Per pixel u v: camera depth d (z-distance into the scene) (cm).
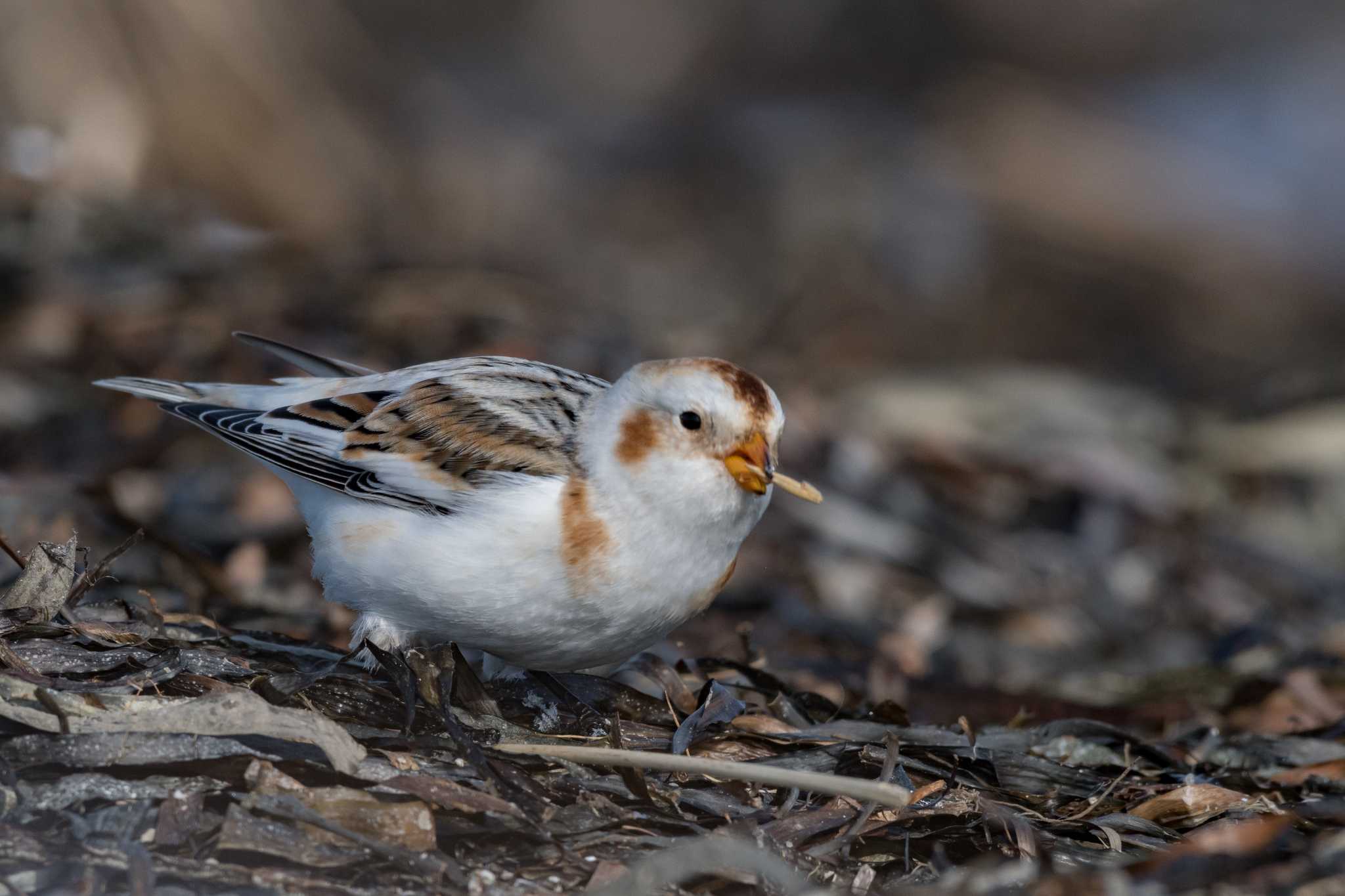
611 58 3019
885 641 1041
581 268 2056
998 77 3069
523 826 596
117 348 1270
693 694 752
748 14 3155
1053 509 1377
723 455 673
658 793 637
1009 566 1239
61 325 1274
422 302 1383
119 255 1404
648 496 670
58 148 1564
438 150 2247
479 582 668
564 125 2762
